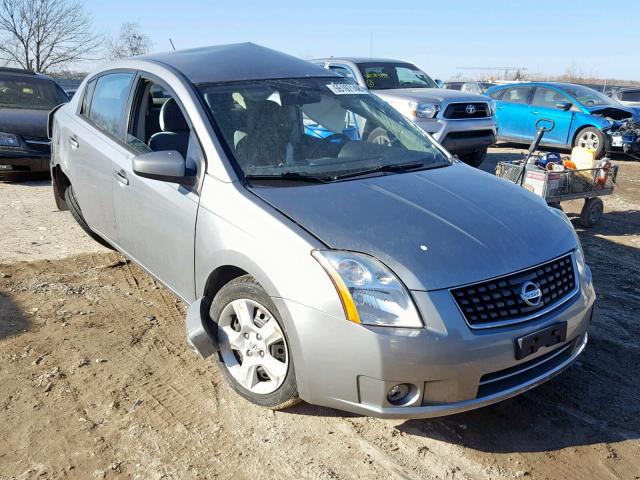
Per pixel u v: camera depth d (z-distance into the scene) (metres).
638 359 3.89
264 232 2.98
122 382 3.47
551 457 2.93
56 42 31.81
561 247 3.16
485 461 2.89
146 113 4.20
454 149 9.17
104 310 4.38
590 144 12.54
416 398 2.70
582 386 3.55
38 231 6.19
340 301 2.69
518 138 13.79
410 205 3.17
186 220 3.46
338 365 2.72
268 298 2.98
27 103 9.51
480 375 2.70
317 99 4.02
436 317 2.64
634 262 5.85
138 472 2.77
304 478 2.76
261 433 3.06
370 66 10.30
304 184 3.34
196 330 3.27
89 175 4.62
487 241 2.95
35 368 3.57
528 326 2.80
